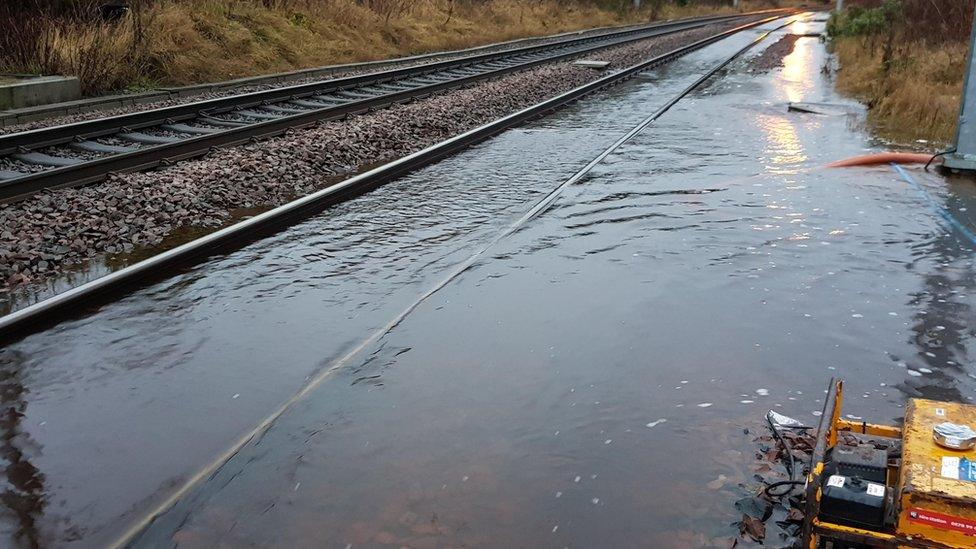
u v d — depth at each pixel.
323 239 8.16
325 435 4.56
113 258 7.43
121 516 3.86
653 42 38.78
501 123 14.84
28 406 4.87
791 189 10.50
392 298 6.65
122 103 15.95
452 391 5.07
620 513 3.84
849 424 3.96
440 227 8.68
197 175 9.94
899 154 12.50
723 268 7.37
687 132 14.98
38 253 7.14
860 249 7.96
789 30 51.44
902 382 5.17
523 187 10.54
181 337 5.83
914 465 3.12
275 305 6.45
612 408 4.84
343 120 14.32
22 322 5.82
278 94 15.59
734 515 3.83
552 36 41.50
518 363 5.46
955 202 9.89
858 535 3.11
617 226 8.74
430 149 11.93
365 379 5.24
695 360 5.48
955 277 7.17
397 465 4.26
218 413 4.81
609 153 12.79
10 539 3.68
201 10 21.72
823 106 18.28
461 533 3.71
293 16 26.00
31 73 16.47
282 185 10.09
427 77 21.25
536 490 4.03
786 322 6.14
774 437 4.51
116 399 4.96
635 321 6.16
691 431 4.57
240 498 3.99
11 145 10.55
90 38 17.38
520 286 6.94
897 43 25.06
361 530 3.74
